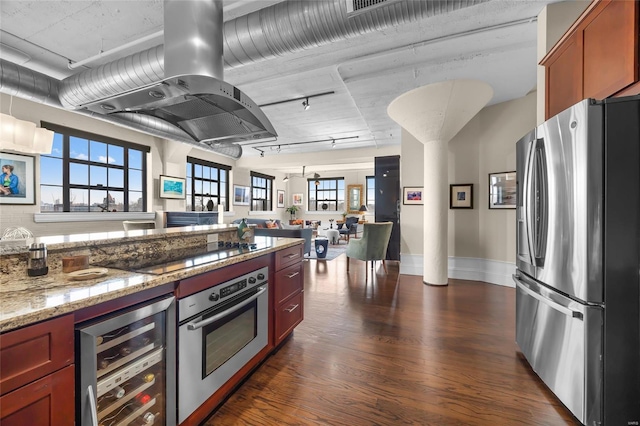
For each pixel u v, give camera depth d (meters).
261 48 2.07
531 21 2.44
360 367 1.98
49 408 0.86
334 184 11.97
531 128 3.79
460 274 4.50
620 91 1.49
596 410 1.37
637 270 1.35
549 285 1.68
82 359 0.94
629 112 1.35
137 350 1.15
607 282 1.36
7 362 0.77
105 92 2.63
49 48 2.88
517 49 2.80
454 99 3.34
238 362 1.70
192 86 1.58
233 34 2.05
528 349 1.92
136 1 2.23
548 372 1.66
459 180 4.48
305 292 3.78
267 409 1.57
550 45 2.27
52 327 0.87
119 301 1.06
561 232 1.57
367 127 5.55
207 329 1.47
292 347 2.27
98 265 1.52
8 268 1.22
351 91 3.76
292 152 8.08
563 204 1.55
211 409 1.53
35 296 0.96
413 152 4.90
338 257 6.46
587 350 1.38
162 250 1.88
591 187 1.38
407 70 3.22
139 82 2.45
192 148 6.70
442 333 2.51
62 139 4.55
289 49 2.08
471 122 4.39
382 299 3.47
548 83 2.21
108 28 2.57
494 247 4.19
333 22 1.83
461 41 2.71
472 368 1.96
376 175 5.86
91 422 0.94
